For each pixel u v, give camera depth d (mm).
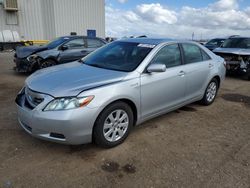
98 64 4109
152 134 3912
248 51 8742
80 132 3018
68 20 27188
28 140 3568
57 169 2906
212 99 5559
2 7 22625
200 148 3508
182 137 3848
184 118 4672
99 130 3197
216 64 5398
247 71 8586
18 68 8648
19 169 2881
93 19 29703
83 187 2605
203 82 5051
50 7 25500
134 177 2797
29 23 24422
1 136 3672
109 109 3242
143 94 3662
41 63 8422
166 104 4184
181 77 4344
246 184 2725
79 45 9227
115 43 4645
